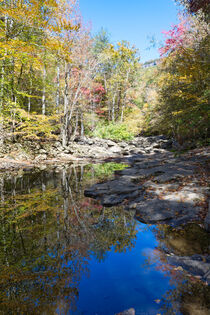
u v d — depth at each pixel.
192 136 10.01
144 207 3.17
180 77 6.89
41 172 6.65
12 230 2.41
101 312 1.20
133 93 25.27
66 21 9.83
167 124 9.44
